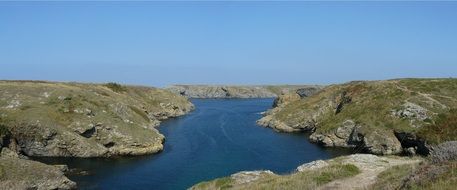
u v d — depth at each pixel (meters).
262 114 135.62
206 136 93.25
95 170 61.50
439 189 16.58
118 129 76.94
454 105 83.00
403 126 78.06
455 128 72.62
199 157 71.12
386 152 75.88
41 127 69.25
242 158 70.56
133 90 151.88
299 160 69.62
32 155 69.12
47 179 49.84
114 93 127.50
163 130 102.56
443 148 21.62
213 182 36.53
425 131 74.25
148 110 130.38
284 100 138.75
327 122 94.31
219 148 79.38
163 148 79.38
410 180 19.39
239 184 34.75
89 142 72.38
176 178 57.19
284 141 88.75
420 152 74.12
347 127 85.88
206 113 147.00
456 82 93.69
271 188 28.78
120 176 58.09
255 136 94.50
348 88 109.25
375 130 79.75
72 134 71.00
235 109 161.75
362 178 30.23
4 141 64.12
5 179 46.66
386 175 29.00
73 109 77.00
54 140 69.62
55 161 66.56
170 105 146.88
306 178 30.69
